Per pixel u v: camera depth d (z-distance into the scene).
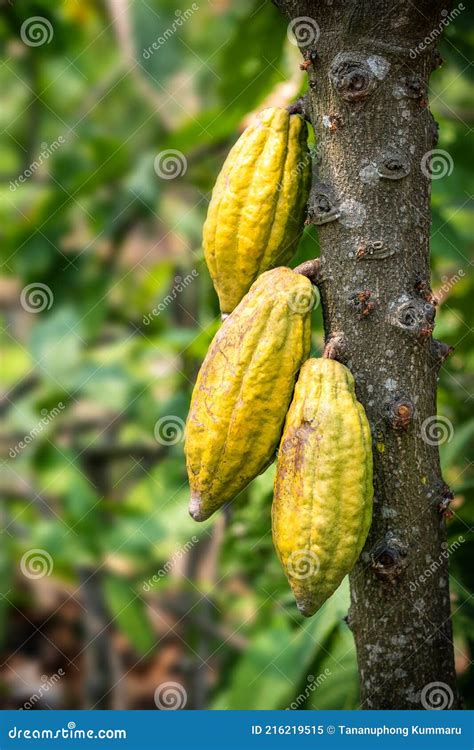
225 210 1.26
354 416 1.17
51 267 1.85
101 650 1.96
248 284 1.27
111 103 2.25
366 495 1.17
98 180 1.76
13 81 2.32
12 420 1.90
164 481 1.97
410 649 1.22
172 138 1.65
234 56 1.56
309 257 1.54
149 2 1.96
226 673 1.82
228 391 1.20
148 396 1.88
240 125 1.63
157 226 2.17
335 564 1.17
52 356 1.81
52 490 1.78
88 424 2.04
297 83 1.55
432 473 1.22
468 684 1.52
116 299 2.11
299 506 1.17
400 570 1.20
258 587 1.76
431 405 1.22
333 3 1.19
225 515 1.72
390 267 1.20
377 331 1.20
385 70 1.19
